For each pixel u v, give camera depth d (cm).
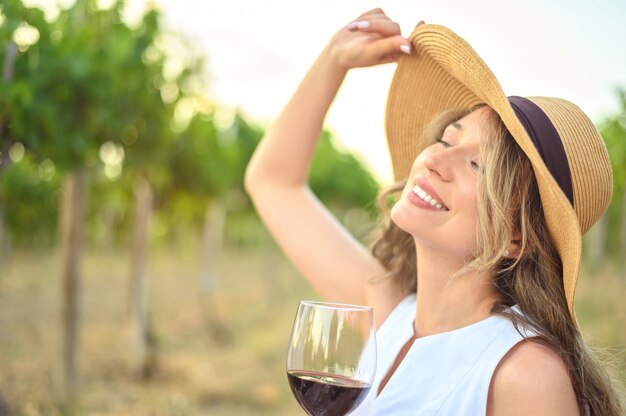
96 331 1045
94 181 980
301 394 149
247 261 2956
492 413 155
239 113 1397
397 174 220
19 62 370
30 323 1010
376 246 208
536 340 156
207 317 1218
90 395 622
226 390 738
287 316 1442
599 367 164
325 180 2448
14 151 405
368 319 150
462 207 163
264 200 217
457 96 200
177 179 959
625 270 1227
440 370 164
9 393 504
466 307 171
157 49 671
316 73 209
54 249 2144
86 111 468
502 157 164
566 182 158
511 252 170
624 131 944
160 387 738
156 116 670
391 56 202
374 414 169
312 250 212
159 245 2339
